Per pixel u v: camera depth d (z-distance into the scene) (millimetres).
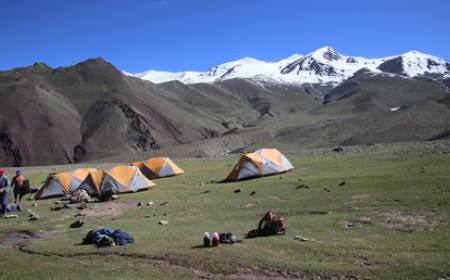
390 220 19656
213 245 17188
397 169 32281
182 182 40125
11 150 187250
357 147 58500
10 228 23562
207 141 164250
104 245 18359
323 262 14945
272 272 14570
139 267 15648
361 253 15461
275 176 37562
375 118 152500
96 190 35281
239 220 22656
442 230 17547
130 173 36312
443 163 32188
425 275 13219
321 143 135750
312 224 20094
